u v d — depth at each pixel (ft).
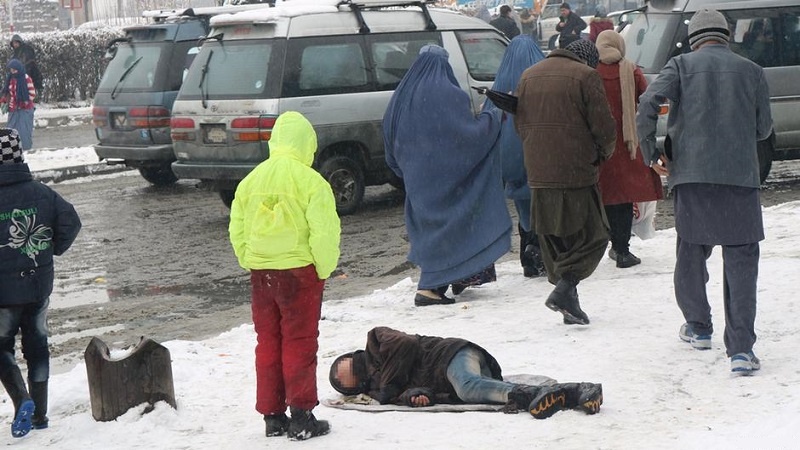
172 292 91.45
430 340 54.85
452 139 75.87
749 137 56.95
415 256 78.02
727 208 56.65
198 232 117.80
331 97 119.14
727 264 57.06
